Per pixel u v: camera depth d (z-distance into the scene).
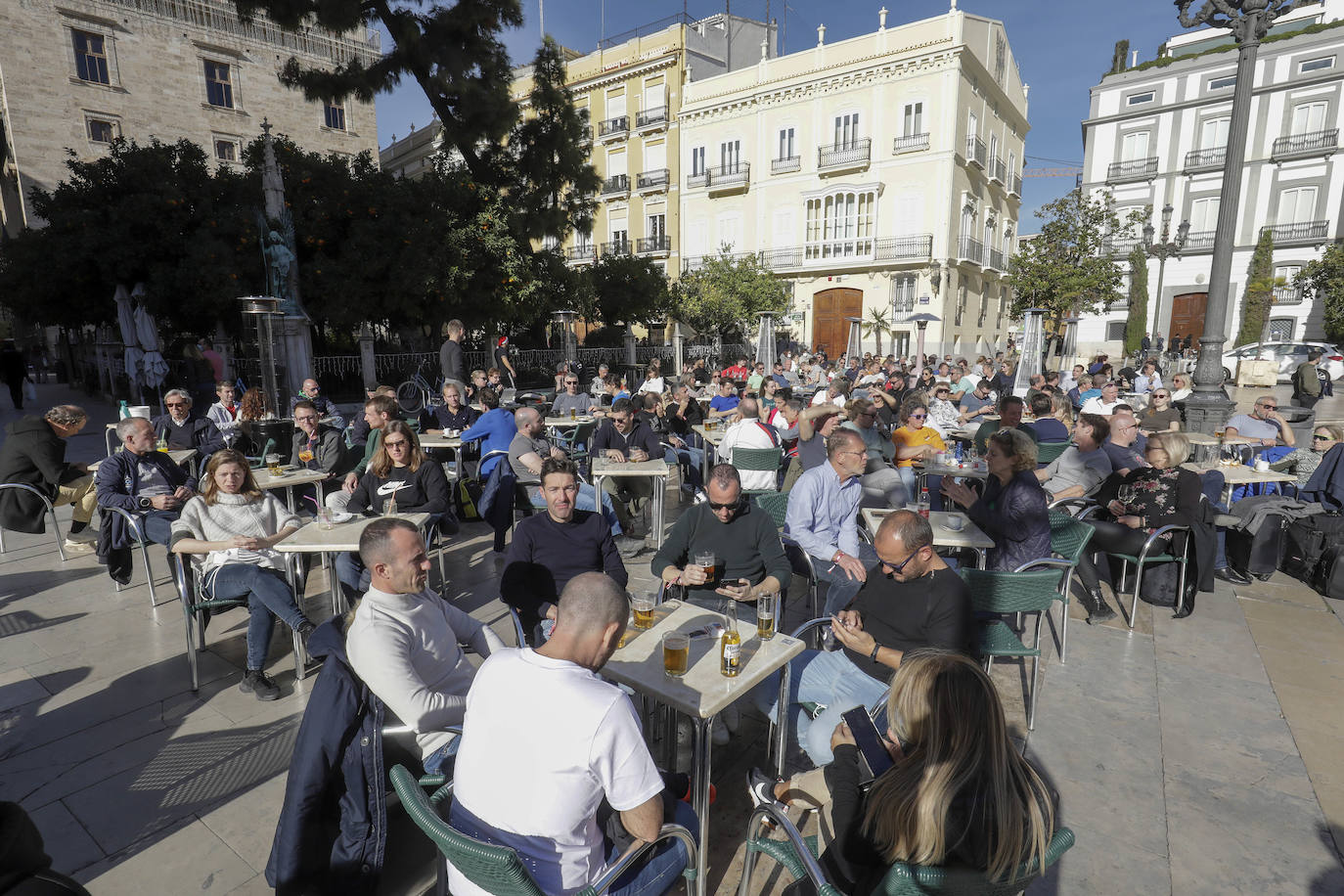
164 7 26.62
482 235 15.67
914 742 1.64
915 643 3.02
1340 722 3.54
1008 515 4.17
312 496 6.62
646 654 2.61
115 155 15.61
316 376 14.22
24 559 5.83
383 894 2.43
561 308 19.25
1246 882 2.51
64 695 3.70
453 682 2.67
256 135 29.58
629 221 34.31
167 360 16.03
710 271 27.61
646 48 32.34
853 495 4.39
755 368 16.16
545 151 17.78
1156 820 2.84
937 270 26.73
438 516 4.86
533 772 1.70
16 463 5.64
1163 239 24.11
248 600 3.69
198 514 3.94
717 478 3.67
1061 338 26.98
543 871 1.72
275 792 2.96
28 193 24.25
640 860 1.96
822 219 29.14
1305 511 5.49
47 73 24.28
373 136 33.44
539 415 6.18
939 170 26.22
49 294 15.53
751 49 35.69
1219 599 5.18
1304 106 29.88
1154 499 4.72
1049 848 1.59
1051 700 3.75
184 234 14.65
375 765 2.28
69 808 2.84
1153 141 33.53
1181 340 28.30
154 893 2.42
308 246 14.95
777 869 2.56
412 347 19.41
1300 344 23.34
